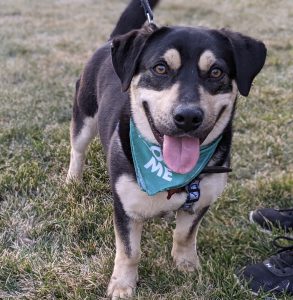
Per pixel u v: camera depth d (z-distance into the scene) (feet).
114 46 2.43
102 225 3.00
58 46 6.84
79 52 6.57
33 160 3.66
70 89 5.11
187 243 2.74
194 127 2.14
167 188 2.34
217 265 2.68
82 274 2.64
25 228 3.01
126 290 2.54
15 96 4.81
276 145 4.04
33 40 7.06
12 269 2.65
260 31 7.72
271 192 3.42
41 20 8.42
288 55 6.46
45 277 2.60
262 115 4.60
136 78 2.37
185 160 2.25
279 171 3.76
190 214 2.62
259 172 3.73
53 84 5.25
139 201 2.43
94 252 2.85
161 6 9.46
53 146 3.82
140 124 2.39
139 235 2.56
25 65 5.83
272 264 2.70
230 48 2.33
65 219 3.05
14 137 4.02
